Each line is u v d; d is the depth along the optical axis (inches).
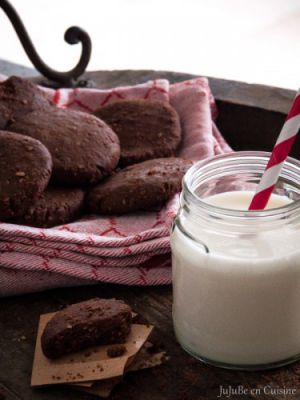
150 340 24.9
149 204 28.5
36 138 29.9
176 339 24.8
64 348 23.5
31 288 26.7
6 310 26.4
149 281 26.8
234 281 22.6
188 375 23.7
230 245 22.8
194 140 32.6
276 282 22.5
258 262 22.5
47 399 23.1
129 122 32.7
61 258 26.7
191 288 23.3
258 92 35.2
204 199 24.6
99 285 27.2
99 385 23.1
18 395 23.3
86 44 37.1
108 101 35.1
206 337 23.4
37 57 36.9
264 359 23.4
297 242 22.8
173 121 32.6
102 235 27.9
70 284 27.0
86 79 38.2
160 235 26.8
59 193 29.1
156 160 30.5
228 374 23.6
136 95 34.8
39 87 34.5
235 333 23.1
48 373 23.2
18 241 26.6
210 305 23.0
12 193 27.4
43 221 28.1
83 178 29.3
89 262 26.7
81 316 23.7
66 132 30.3
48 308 26.4
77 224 28.1
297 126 22.4
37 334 24.6
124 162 31.4
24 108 32.0
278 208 22.3
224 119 35.3
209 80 36.7
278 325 23.0
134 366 23.8
